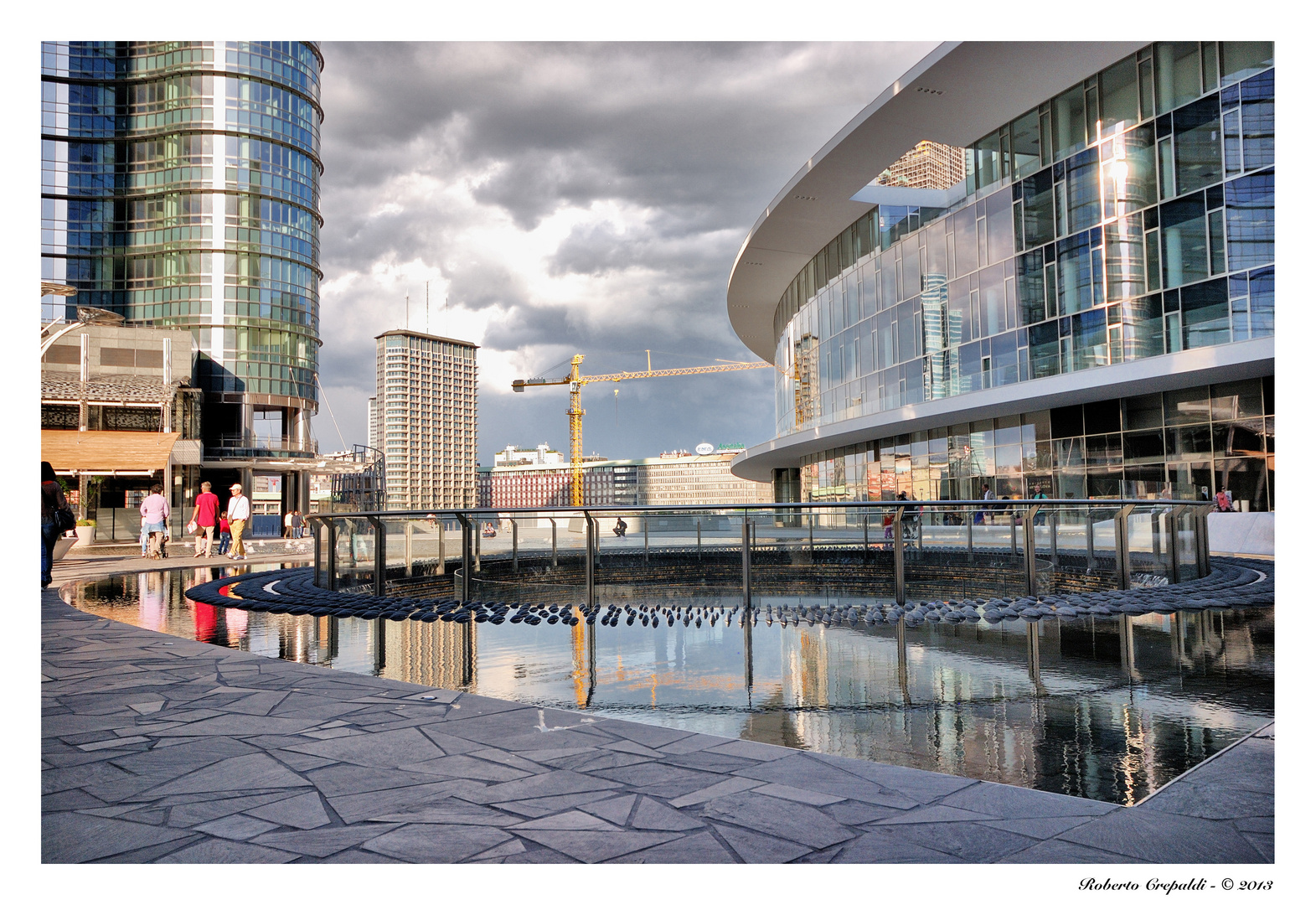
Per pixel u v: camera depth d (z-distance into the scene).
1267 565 13.54
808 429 38.28
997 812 3.08
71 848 2.81
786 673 5.79
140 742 4.06
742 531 9.42
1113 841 2.81
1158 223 23.03
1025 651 6.45
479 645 7.13
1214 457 23.28
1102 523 10.51
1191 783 3.38
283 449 61.84
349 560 11.11
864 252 35.94
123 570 16.81
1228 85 21.48
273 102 64.88
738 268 43.97
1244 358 20.48
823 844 2.80
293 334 64.62
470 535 10.45
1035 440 28.53
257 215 63.53
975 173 29.50
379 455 56.34
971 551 9.94
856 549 9.61
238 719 4.48
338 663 6.30
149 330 49.75
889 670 5.82
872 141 29.16
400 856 2.73
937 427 33.00
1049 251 26.19
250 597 10.73
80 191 62.28
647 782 3.42
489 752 3.86
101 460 34.78
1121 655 6.21
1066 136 25.75
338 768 3.63
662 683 5.50
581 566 9.97
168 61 62.94
